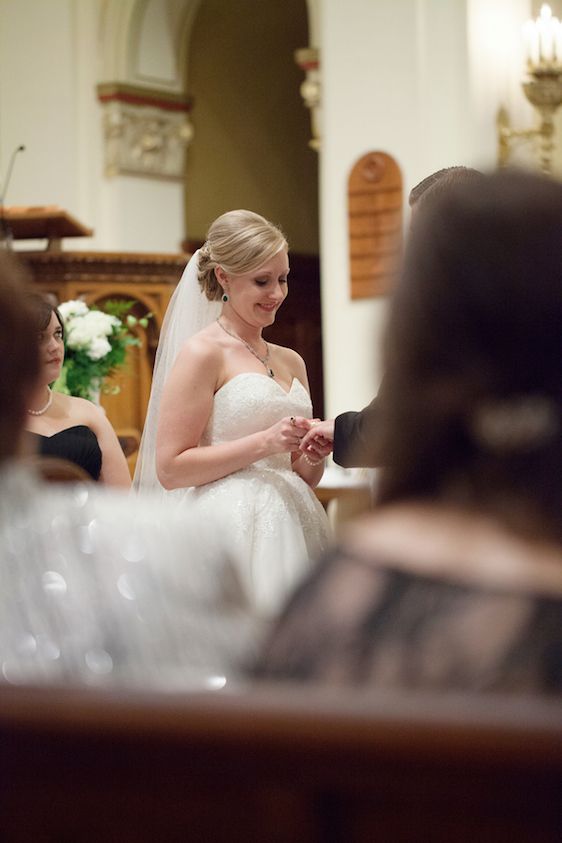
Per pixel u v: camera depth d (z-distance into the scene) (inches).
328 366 422.0
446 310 56.3
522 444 56.0
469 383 56.2
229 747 46.5
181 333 202.1
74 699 47.9
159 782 48.4
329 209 422.3
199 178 534.6
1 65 508.7
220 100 542.3
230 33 544.1
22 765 49.3
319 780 46.4
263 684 54.1
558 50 394.3
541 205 56.1
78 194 500.4
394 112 411.5
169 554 70.5
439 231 56.9
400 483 58.2
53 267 332.8
